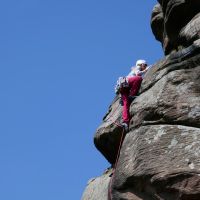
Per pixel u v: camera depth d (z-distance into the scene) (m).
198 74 14.00
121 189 13.55
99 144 16.03
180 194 12.69
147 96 14.23
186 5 15.73
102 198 15.43
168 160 13.01
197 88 13.88
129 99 14.80
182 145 13.15
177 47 16.25
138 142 13.53
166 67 14.60
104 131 15.62
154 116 13.88
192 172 12.66
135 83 14.83
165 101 13.80
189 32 15.20
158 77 14.49
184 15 15.98
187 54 14.40
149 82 14.62
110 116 16.09
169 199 12.86
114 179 13.75
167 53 16.66
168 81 14.07
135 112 14.23
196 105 13.62
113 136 15.48
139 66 15.48
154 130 13.60
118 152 15.17
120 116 15.38
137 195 13.36
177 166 12.84
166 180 12.76
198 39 14.59
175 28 16.22
